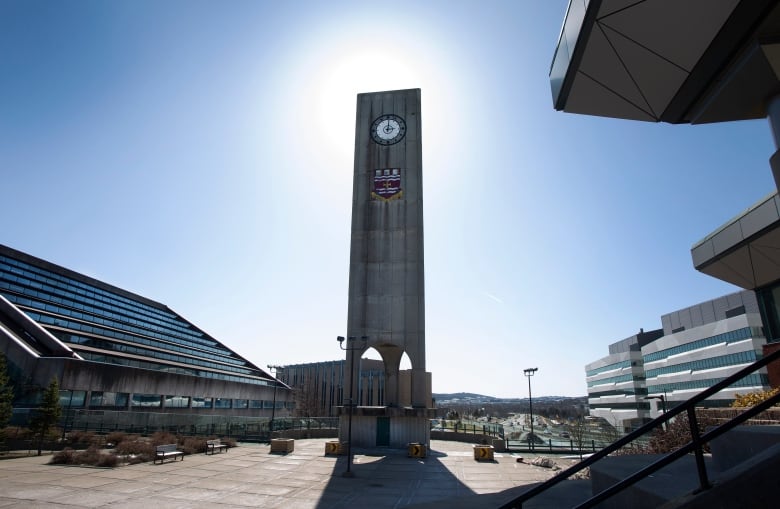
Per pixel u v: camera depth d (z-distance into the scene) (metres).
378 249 44.75
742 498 3.93
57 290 70.69
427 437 39.69
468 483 23.58
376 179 46.91
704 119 10.77
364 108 49.50
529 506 7.84
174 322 96.25
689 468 6.80
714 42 8.62
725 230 17.91
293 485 21.80
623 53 9.50
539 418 134.62
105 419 39.31
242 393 78.06
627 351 131.62
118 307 81.38
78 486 19.36
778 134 9.27
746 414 3.98
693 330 91.88
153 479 21.69
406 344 42.06
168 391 59.84
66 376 45.28
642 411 118.31
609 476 6.65
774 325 19.86
